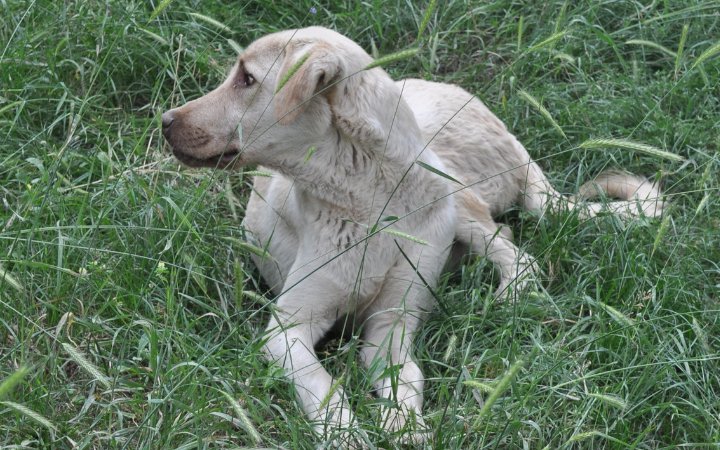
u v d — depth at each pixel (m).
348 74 5.43
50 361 5.19
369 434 4.88
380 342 5.77
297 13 8.51
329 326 5.89
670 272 6.14
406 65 8.27
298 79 5.21
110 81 7.49
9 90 6.96
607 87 8.03
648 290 6.00
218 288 5.75
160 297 5.79
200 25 7.91
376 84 5.59
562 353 5.45
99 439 4.85
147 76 7.70
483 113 7.22
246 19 8.32
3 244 5.75
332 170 5.62
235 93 5.62
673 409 5.25
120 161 6.94
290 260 6.15
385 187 5.71
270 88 5.54
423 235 5.86
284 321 5.62
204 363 5.23
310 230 5.80
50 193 6.08
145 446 4.62
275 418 4.87
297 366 5.35
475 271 6.23
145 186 6.08
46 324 5.52
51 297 5.59
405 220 5.80
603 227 6.61
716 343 5.73
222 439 4.92
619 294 5.99
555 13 8.57
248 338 5.64
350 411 4.84
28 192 5.99
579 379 5.06
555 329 5.89
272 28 8.23
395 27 8.51
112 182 6.43
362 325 5.86
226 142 5.64
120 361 5.09
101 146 7.04
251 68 5.57
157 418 4.80
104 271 5.65
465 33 8.62
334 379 5.52
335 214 5.74
